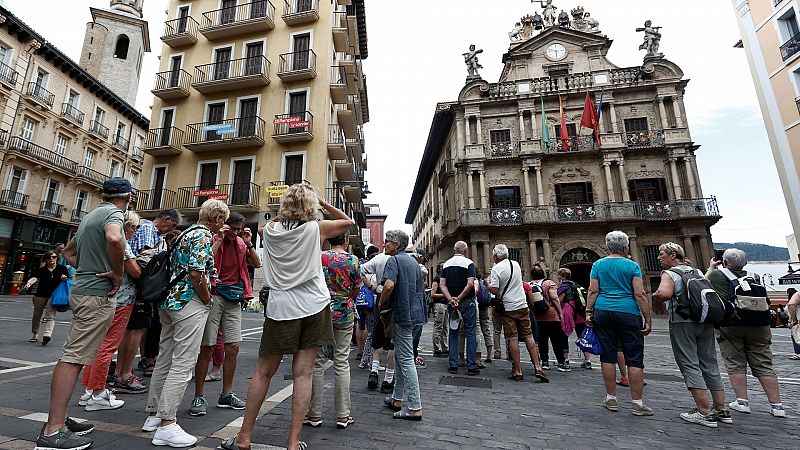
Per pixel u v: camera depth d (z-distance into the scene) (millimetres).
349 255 3549
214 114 20938
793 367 6930
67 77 25906
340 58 23500
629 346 3930
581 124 22109
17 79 22391
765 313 4016
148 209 20234
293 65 20094
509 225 20859
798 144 15023
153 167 20906
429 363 6508
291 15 20234
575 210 20766
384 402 4023
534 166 21859
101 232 2811
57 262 6953
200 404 3354
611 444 3010
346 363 3314
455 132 24516
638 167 21203
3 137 21625
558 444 2975
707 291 3695
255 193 19016
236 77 19750
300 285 2635
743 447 3021
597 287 4191
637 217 19906
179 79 21500
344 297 3361
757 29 16797
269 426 3109
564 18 26062
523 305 5441
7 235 22188
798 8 15047
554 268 20500
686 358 3730
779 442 3141
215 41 21875
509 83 23781
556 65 24141
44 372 4555
